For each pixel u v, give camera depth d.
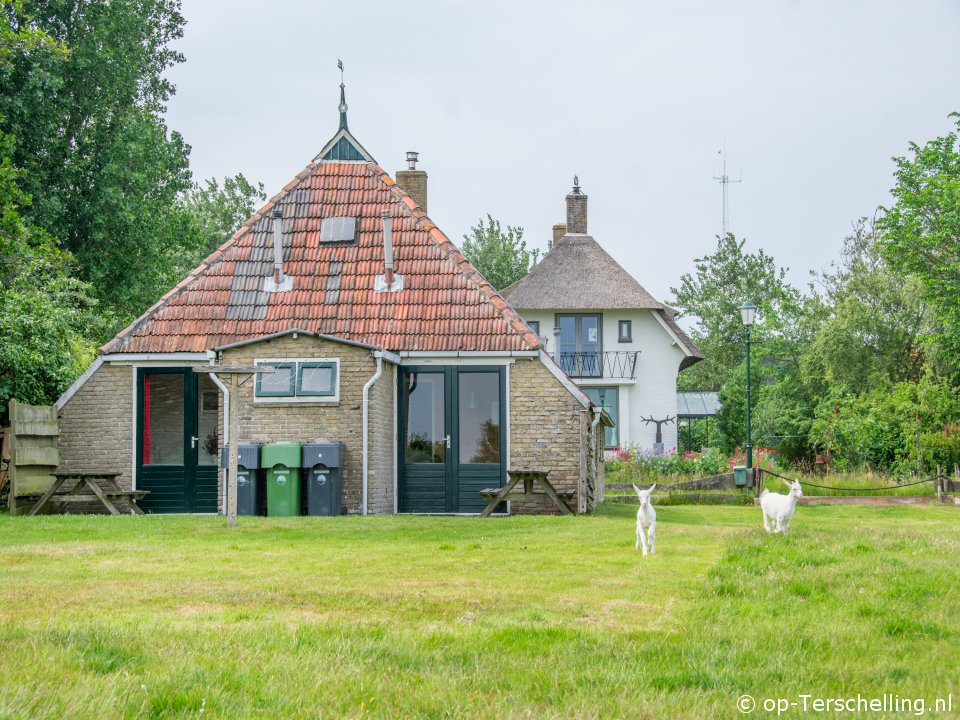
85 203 37.94
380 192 25.72
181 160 42.22
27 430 21.91
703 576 11.80
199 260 57.84
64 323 25.28
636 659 7.41
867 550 13.98
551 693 6.48
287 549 14.73
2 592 10.48
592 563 13.02
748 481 29.61
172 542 15.70
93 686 6.36
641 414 48.22
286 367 22.08
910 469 35.34
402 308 23.80
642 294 47.78
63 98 37.16
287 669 6.97
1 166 26.28
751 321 30.52
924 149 42.09
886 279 47.97
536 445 22.94
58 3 37.03
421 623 8.90
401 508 23.20
